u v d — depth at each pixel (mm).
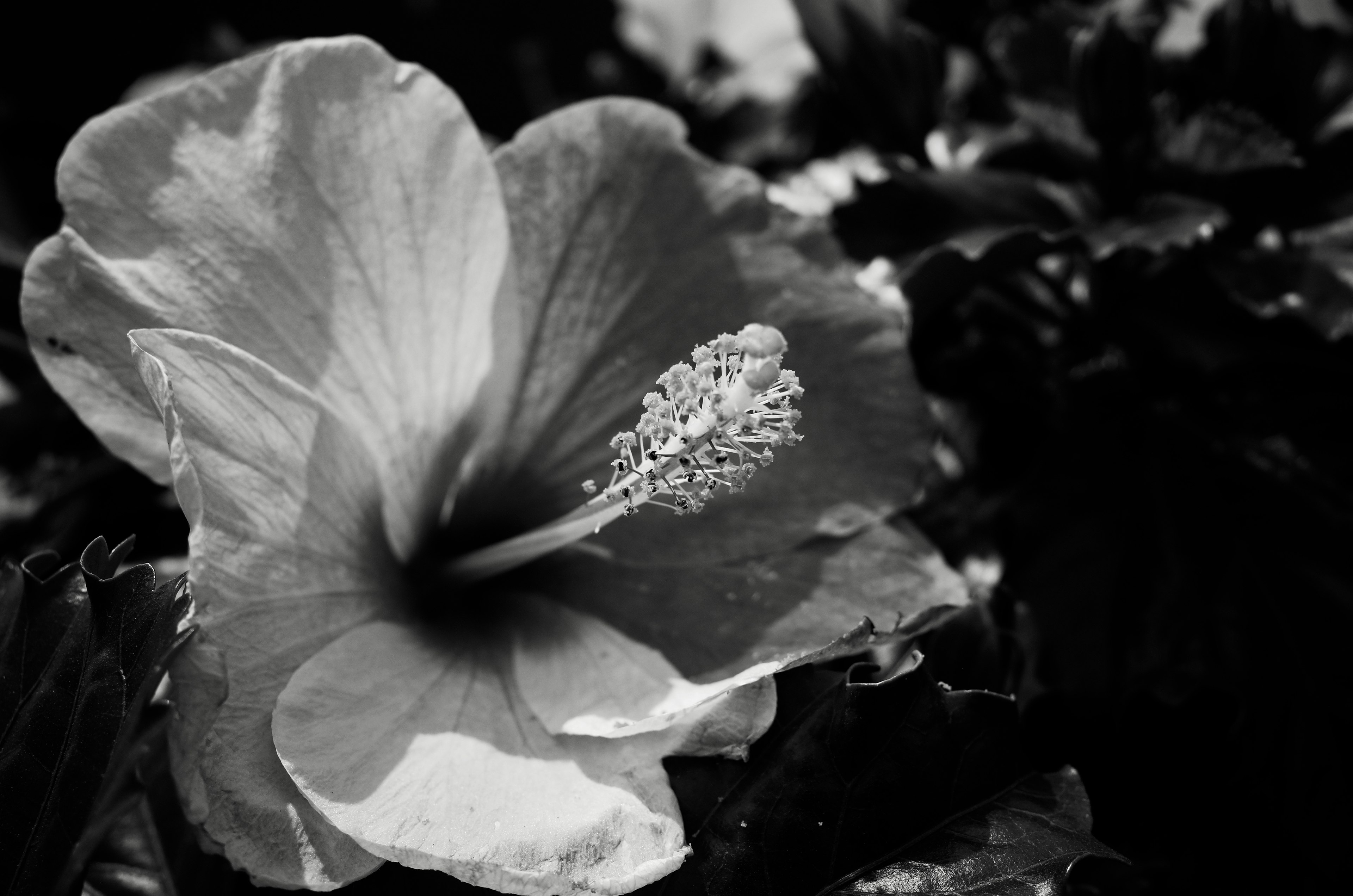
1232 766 374
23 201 499
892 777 341
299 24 512
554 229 380
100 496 415
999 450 409
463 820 330
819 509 379
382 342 360
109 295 341
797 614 371
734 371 360
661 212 384
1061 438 406
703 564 379
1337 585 388
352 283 356
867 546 378
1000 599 372
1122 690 379
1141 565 390
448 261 364
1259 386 409
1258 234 410
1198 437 406
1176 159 407
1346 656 382
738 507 380
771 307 385
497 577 386
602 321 383
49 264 341
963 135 454
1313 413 406
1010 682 368
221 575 325
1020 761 343
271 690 333
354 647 348
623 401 385
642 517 383
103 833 332
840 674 350
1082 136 413
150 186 344
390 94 359
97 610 329
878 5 416
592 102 382
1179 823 372
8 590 336
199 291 344
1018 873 334
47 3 503
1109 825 372
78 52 508
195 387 329
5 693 329
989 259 397
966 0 461
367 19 512
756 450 381
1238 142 402
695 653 368
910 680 344
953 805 340
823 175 475
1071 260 429
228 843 324
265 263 349
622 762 345
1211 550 391
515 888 325
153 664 324
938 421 386
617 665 363
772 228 386
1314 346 403
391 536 371
